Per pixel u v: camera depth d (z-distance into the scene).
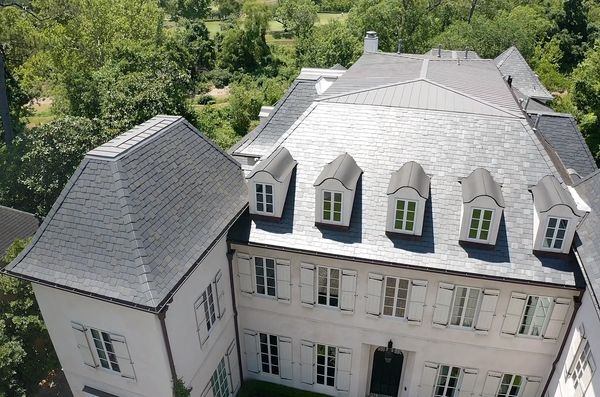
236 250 21.39
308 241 20.14
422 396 23.22
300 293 21.67
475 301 19.91
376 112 22.83
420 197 18.61
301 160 22.00
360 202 20.45
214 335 20.81
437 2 86.81
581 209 19.19
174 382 17.73
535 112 33.03
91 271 16.17
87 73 49.00
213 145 21.81
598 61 51.62
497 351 20.83
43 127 33.88
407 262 19.02
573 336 18.53
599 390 15.17
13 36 42.75
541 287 18.67
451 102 23.09
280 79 80.12
